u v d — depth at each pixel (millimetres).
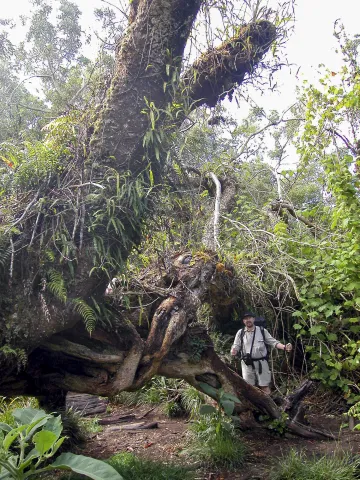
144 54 4387
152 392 8156
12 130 5453
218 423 5758
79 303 4156
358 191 5645
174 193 5020
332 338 6930
